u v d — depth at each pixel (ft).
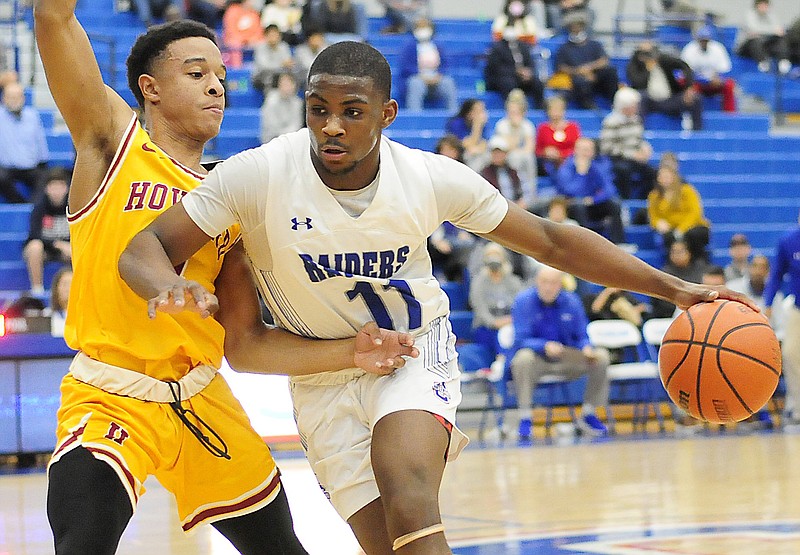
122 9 67.92
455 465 37.17
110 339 12.80
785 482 31.53
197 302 11.26
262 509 13.43
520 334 45.70
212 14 67.26
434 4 78.95
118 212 13.02
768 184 66.03
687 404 14.34
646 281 14.01
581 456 39.11
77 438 12.25
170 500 31.27
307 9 65.21
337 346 12.95
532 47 69.87
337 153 12.10
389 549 12.94
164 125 13.98
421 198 12.75
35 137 53.42
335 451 13.16
